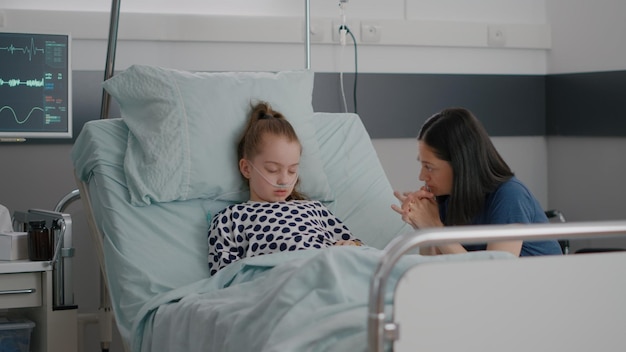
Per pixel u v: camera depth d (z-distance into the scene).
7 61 2.77
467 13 3.71
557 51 3.78
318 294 1.58
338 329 1.46
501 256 1.68
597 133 3.52
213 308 1.79
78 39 3.14
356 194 2.62
